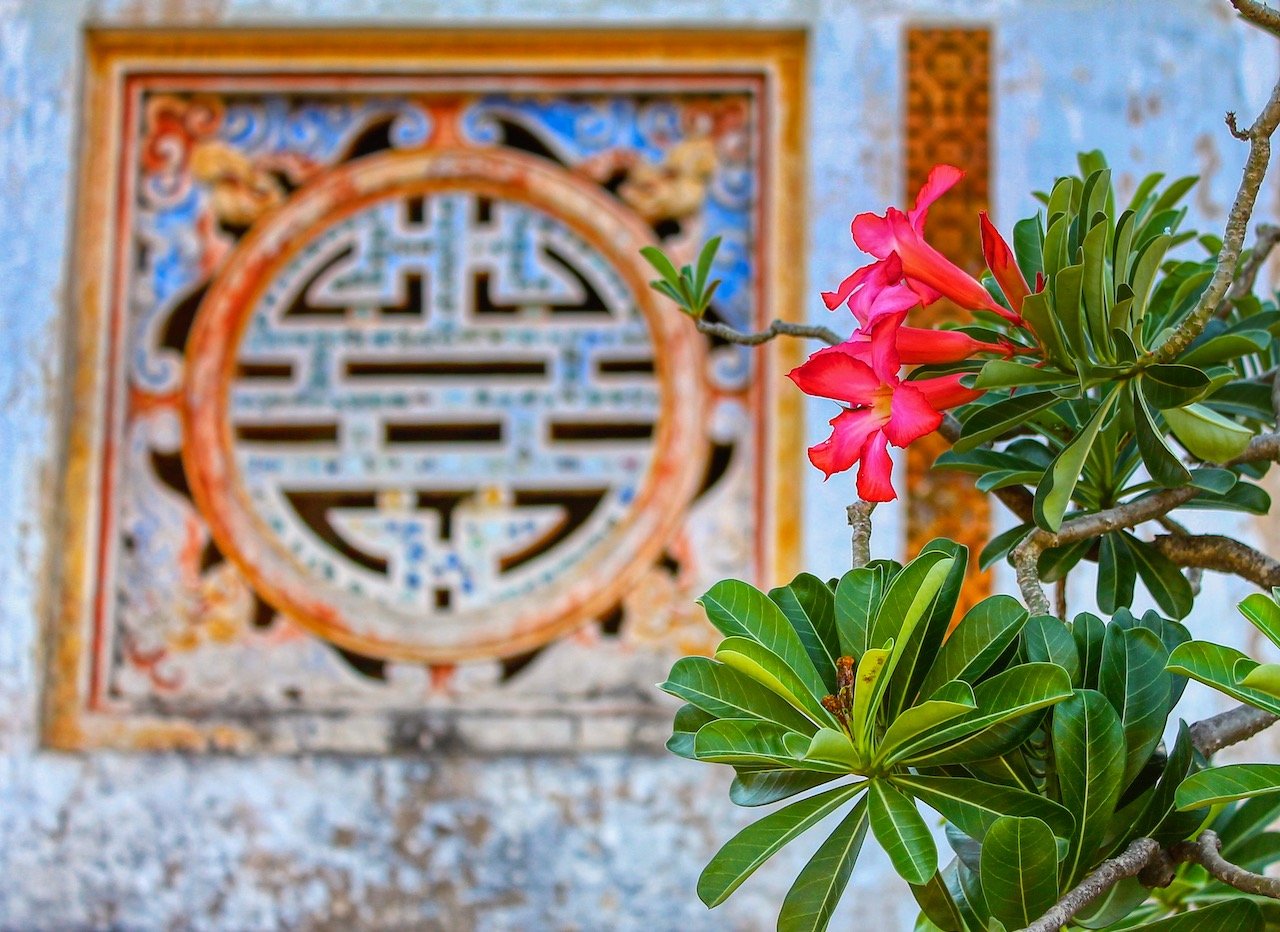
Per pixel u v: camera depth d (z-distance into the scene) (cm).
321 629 373
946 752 169
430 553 377
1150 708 175
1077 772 170
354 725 365
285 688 370
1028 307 173
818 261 372
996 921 162
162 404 383
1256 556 198
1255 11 176
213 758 362
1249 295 233
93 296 383
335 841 356
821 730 159
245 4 384
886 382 165
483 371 400
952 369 188
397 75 390
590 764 359
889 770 169
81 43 386
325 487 380
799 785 172
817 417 369
